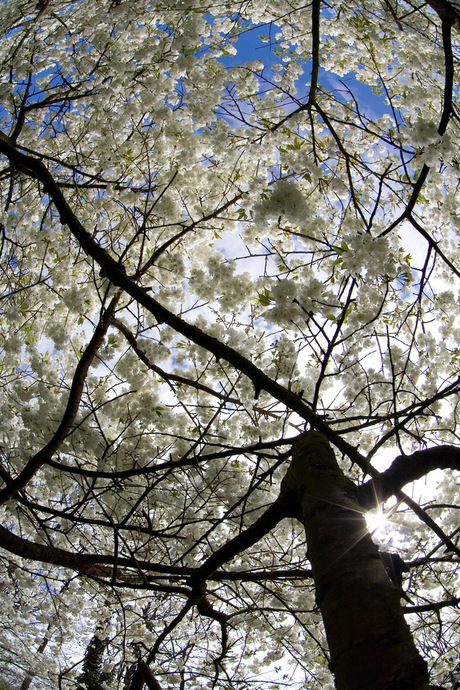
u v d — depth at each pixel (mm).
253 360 3414
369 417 1949
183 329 1938
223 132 3934
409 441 3803
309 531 1110
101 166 4004
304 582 4020
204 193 4270
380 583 903
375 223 3920
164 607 4582
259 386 1789
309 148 4008
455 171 3520
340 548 990
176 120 4051
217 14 4227
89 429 3465
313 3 3023
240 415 3689
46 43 4629
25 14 4953
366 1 4168
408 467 1650
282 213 2336
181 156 3895
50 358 3701
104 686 4719
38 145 4656
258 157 3912
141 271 3291
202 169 4184
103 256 2211
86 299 3645
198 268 4297
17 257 4176
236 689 3457
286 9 4289
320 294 2379
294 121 3686
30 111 4414
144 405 3594
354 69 4391
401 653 777
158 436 3643
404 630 822
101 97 4121
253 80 4082
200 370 3701
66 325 3979
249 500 3504
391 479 1629
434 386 3635
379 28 4160
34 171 2539
